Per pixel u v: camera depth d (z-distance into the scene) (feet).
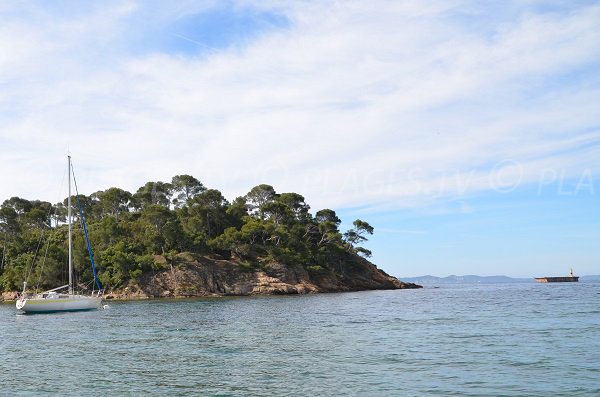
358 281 475.72
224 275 380.78
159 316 184.44
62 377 78.79
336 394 66.80
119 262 353.31
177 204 524.93
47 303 200.95
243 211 482.69
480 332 122.42
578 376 74.02
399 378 74.69
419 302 257.34
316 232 477.77
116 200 493.36
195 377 77.51
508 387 68.90
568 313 168.35
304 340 114.11
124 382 75.10
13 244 385.91
